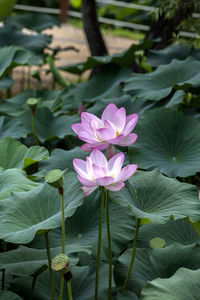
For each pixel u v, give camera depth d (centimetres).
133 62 827
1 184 455
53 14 1553
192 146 534
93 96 732
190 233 472
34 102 572
